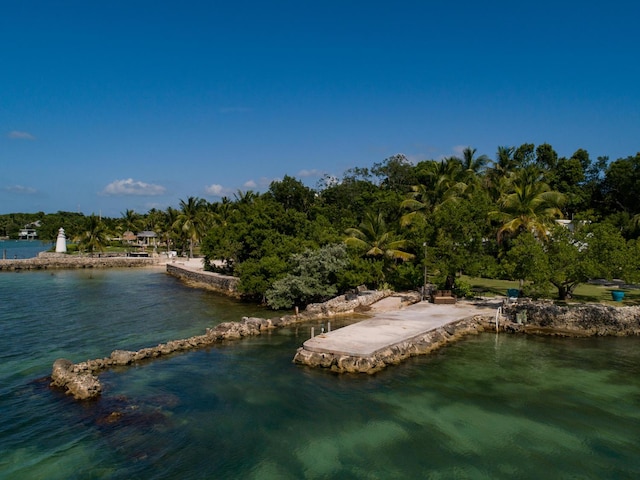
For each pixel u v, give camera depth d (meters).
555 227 39.22
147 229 136.25
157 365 25.31
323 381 23.09
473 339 31.09
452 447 17.05
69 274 73.69
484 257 39.59
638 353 28.36
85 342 30.22
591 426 18.80
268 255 47.03
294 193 89.81
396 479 15.03
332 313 37.09
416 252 45.38
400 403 20.70
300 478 15.00
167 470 15.30
